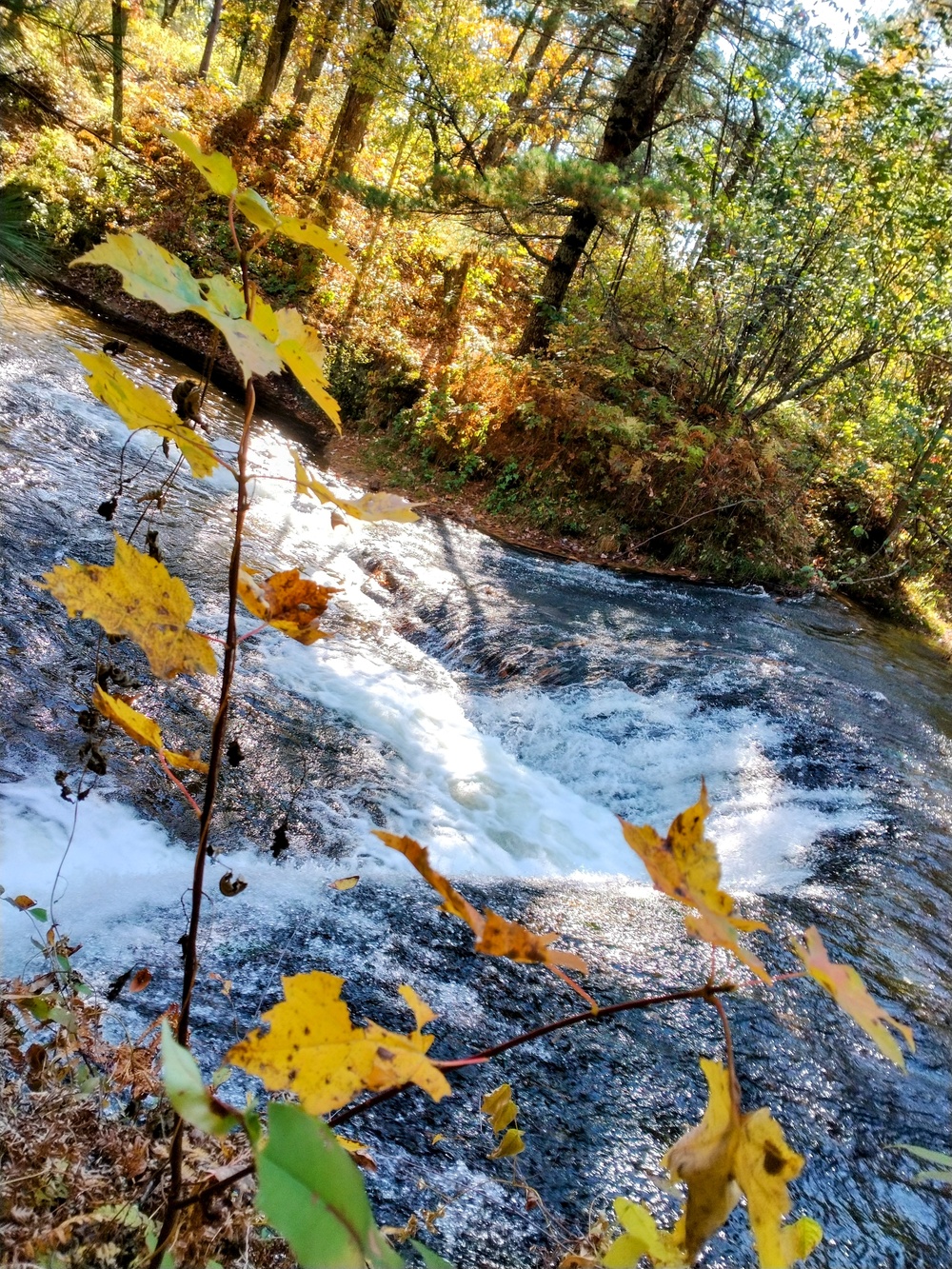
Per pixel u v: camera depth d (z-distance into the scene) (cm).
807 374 1215
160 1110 138
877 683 833
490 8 1391
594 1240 149
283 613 57
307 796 421
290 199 1495
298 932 296
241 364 39
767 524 1141
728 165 1239
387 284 1415
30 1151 119
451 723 596
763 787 584
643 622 838
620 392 1185
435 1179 198
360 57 1423
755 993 328
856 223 1067
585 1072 262
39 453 648
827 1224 227
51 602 452
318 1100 41
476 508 1090
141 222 1323
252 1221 119
